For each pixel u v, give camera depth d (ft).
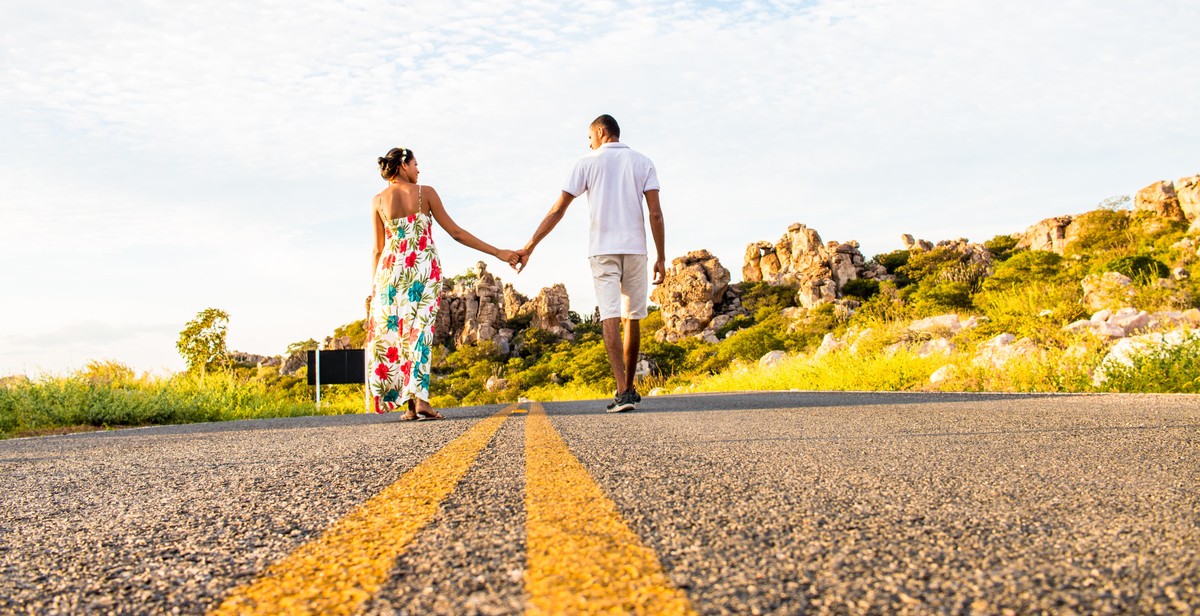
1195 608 2.51
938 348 35.24
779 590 2.74
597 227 15.89
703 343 233.35
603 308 15.93
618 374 15.92
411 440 9.79
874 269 298.35
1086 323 30.86
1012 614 2.48
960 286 115.44
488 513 4.35
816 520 4.01
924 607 2.55
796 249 321.73
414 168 15.24
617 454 7.28
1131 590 2.72
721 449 7.57
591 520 4.05
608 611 2.50
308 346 310.65
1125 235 181.98
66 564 3.61
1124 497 4.63
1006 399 15.71
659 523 3.96
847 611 2.51
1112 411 11.69
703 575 2.95
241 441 11.12
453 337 350.84
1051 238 289.33
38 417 22.15
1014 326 35.04
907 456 6.78
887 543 3.47
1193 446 7.25
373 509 4.64
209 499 5.46
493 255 15.61
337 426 14.05
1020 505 4.39
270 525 4.34
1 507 5.52
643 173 16.06
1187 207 197.26
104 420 23.68
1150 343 21.76
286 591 2.93
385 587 2.90
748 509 4.34
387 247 14.85
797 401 17.57
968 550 3.33
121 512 5.06
